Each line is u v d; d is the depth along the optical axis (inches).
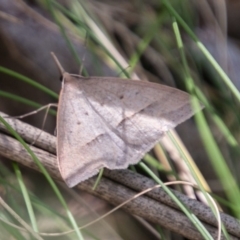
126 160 10.6
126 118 10.6
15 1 12.1
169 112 10.6
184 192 11.1
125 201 10.7
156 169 11.6
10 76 12.3
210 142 10.9
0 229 10.8
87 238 11.3
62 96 10.6
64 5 12.3
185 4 12.3
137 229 11.6
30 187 11.7
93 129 10.6
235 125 12.2
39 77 12.3
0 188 11.3
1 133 10.7
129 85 10.6
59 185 11.7
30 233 10.6
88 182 10.7
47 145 10.7
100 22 12.3
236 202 10.8
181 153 10.6
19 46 12.3
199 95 11.1
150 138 10.6
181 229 10.7
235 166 12.1
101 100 10.6
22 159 10.7
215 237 10.7
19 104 12.3
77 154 10.5
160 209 10.7
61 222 10.9
